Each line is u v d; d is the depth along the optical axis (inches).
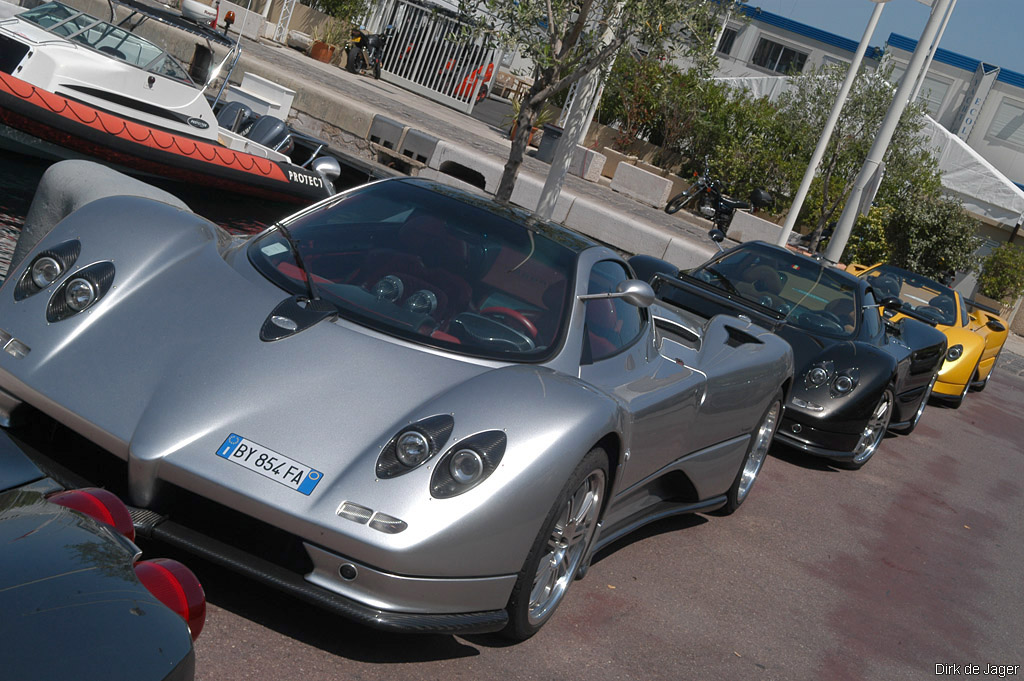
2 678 50.6
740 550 195.8
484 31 348.5
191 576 65.1
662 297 288.0
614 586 155.6
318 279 132.4
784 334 281.3
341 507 100.0
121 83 348.2
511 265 140.6
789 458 287.3
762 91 1013.2
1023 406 607.8
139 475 102.4
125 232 128.1
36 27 343.6
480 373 120.0
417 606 102.8
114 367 110.6
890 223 983.0
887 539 237.0
